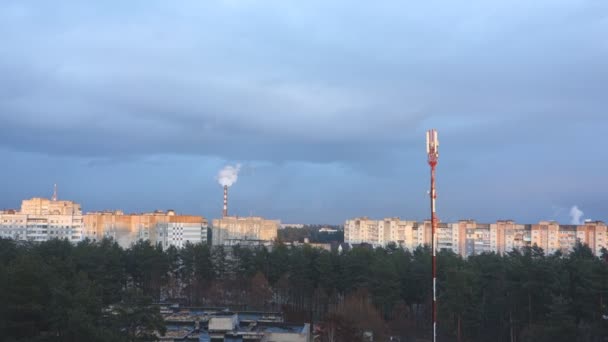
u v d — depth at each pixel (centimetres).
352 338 7812
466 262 11094
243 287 12100
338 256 11475
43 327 4522
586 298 7981
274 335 6644
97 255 10388
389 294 10069
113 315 5253
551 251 17862
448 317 9256
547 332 7419
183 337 7069
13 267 4625
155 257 11700
